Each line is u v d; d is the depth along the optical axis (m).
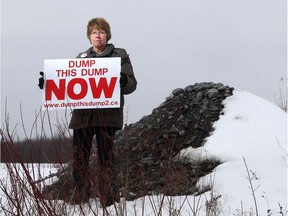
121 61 4.63
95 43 4.69
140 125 7.75
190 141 6.66
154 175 5.74
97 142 4.40
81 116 4.48
